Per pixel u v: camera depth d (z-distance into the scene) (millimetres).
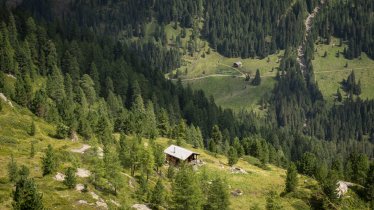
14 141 117312
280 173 156000
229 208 108562
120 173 100000
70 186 84625
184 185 90500
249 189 128250
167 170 127375
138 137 141000
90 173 95812
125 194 94438
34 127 131625
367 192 129375
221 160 159750
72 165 96938
